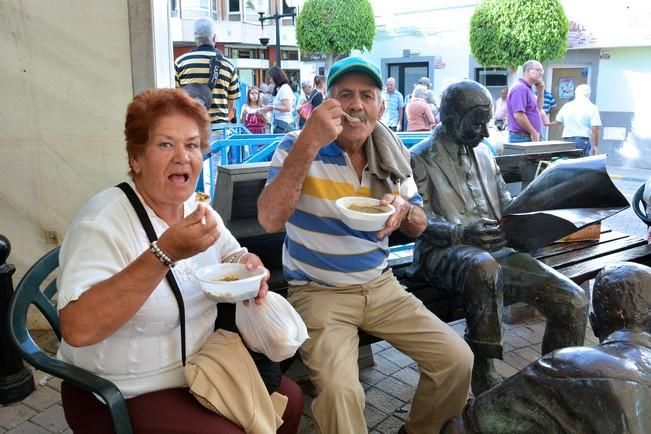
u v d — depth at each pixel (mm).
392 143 2338
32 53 3404
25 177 3568
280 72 9664
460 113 2768
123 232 1616
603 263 3355
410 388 3088
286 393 1911
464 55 16625
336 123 1974
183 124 1651
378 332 2299
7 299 2818
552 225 2410
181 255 1433
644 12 12594
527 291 2658
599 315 1431
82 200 3604
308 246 2244
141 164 1676
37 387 3043
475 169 2953
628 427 1104
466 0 16203
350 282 2250
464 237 2596
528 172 4082
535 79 6570
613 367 1183
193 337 1750
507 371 3254
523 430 1314
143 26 3377
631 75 13359
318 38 15078
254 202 3043
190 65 5590
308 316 2172
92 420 1648
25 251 3670
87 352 1637
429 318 2271
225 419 1620
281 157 2238
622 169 13383
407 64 18328
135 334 1640
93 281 1489
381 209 2092
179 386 1729
